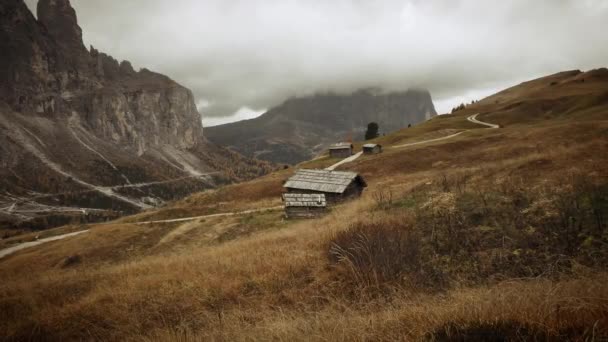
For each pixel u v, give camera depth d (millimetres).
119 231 47094
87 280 12281
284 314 6633
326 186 41094
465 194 14969
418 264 8242
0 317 9445
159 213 61031
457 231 10336
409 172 63281
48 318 8719
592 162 17375
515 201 12234
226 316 7223
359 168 71438
